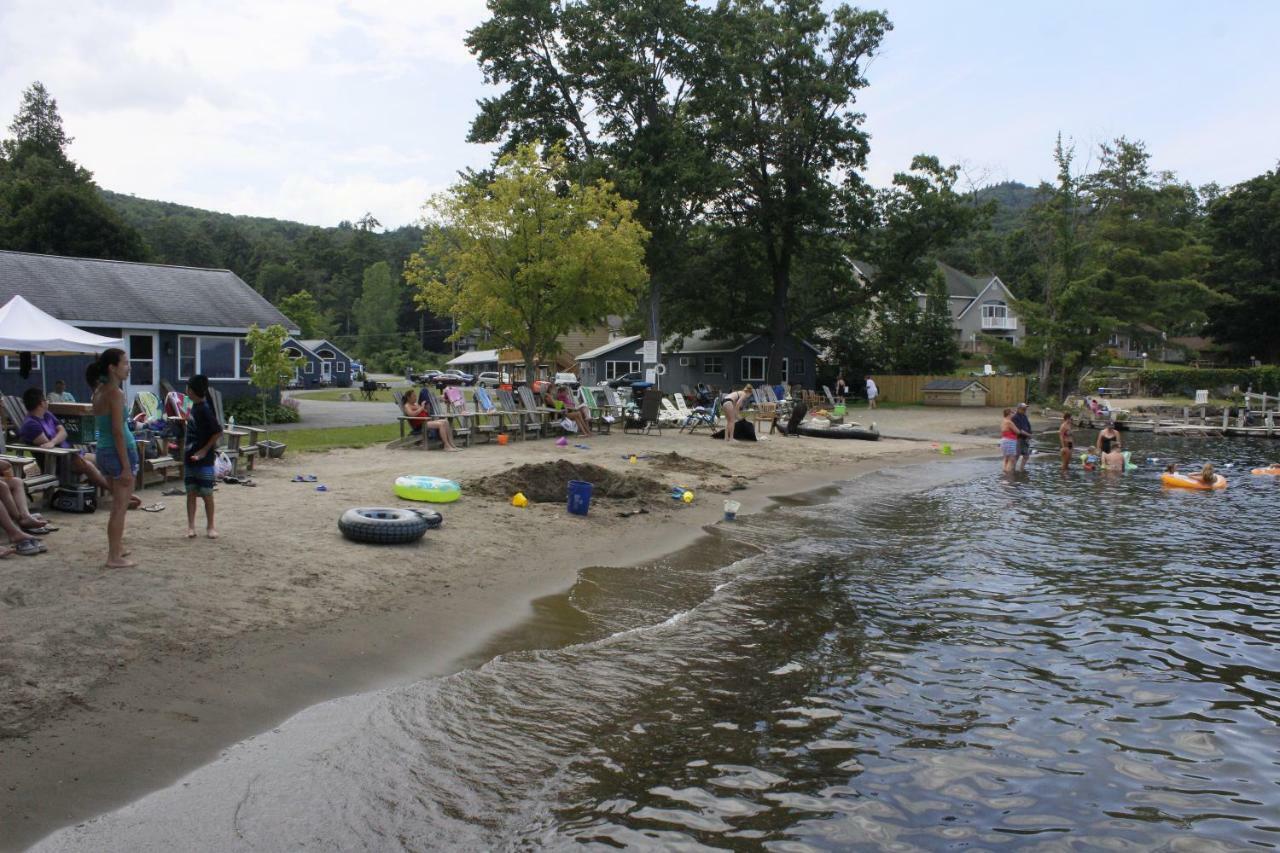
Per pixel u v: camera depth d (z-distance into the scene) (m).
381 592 7.80
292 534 9.11
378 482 12.68
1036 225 50.31
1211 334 65.12
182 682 5.55
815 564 10.45
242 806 4.32
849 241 43.38
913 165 42.47
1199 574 10.20
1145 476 20.56
